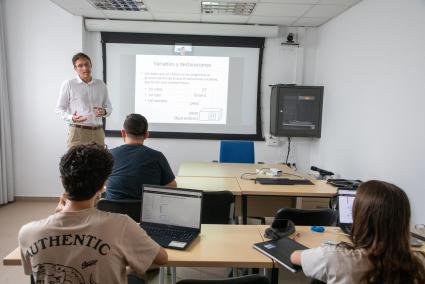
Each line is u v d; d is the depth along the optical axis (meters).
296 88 4.55
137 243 1.15
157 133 4.91
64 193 1.13
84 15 4.45
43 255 1.01
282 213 2.06
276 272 1.60
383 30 3.11
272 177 3.16
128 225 1.14
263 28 4.64
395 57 2.91
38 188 4.63
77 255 1.01
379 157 3.15
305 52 4.90
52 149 4.58
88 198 1.10
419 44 2.58
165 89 4.87
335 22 4.26
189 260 1.43
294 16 4.28
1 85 4.22
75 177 1.06
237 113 4.96
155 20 4.64
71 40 4.46
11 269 2.69
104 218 1.09
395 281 1.02
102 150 1.15
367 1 3.44
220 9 4.09
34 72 4.46
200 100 4.91
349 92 3.82
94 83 3.57
